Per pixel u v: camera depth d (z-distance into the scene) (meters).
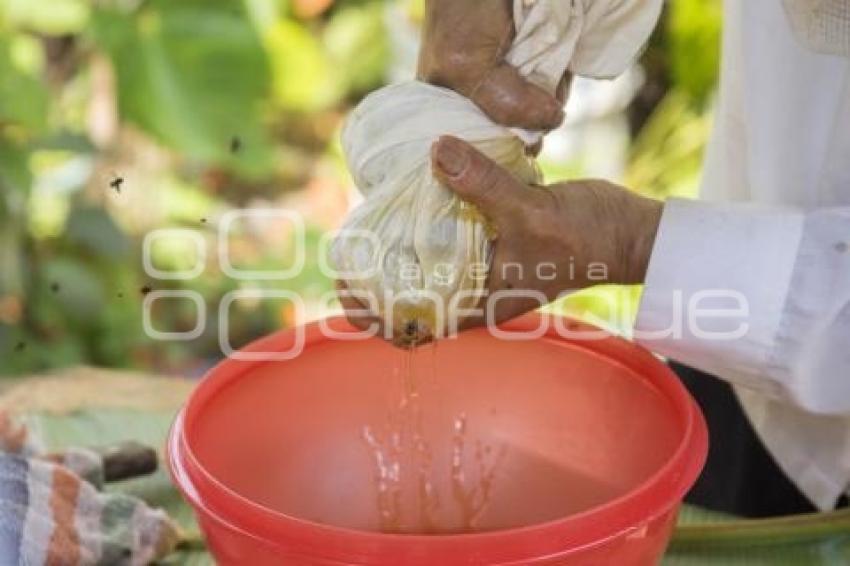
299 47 2.67
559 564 0.79
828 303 0.94
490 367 1.08
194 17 2.26
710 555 1.09
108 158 2.41
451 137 0.88
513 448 1.08
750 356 0.99
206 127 2.27
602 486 1.03
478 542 0.77
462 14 0.89
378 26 2.72
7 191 2.10
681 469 0.86
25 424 1.26
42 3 2.36
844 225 0.94
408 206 0.91
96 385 1.41
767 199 1.12
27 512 1.02
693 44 2.43
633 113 2.52
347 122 0.96
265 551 0.81
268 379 1.03
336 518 1.06
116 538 1.05
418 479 1.09
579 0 0.90
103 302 2.29
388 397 1.08
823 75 1.05
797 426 1.17
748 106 1.11
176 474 0.87
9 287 2.15
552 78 0.91
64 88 2.43
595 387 1.04
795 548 1.10
